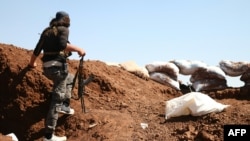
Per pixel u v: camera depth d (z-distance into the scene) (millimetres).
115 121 6086
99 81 7684
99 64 9188
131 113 6641
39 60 7441
